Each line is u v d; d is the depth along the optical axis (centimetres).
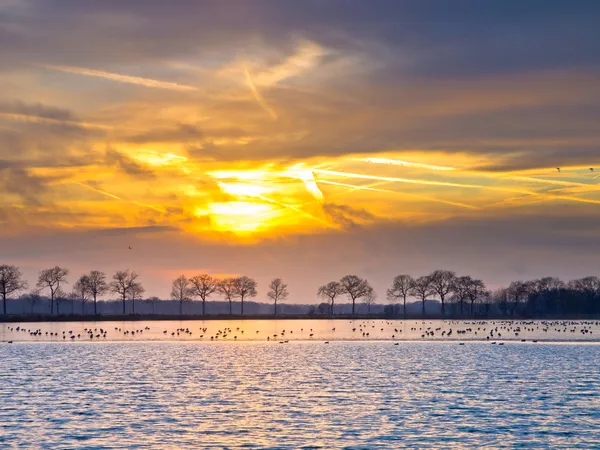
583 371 12825
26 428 7569
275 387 10819
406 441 6981
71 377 12150
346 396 9812
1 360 15512
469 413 8381
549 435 7238
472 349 18525
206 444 6894
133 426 7694
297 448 6725
